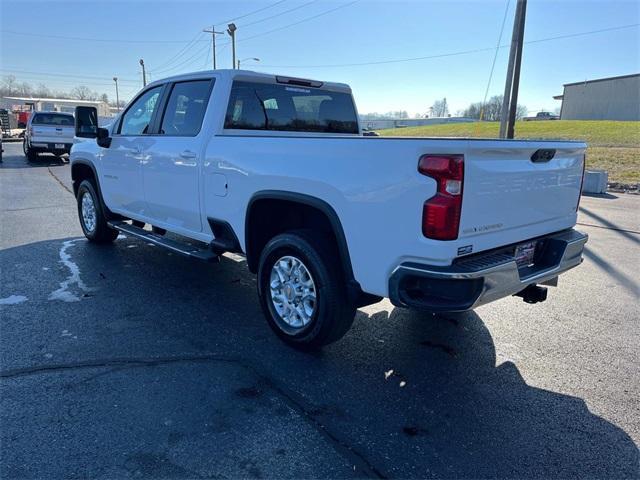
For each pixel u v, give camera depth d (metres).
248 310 4.45
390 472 2.41
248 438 2.62
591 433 2.76
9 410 2.82
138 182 5.25
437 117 89.69
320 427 2.75
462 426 2.80
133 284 5.07
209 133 4.27
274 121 4.74
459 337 4.00
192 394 3.03
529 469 2.45
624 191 13.73
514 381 3.31
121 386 3.10
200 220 4.45
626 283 5.45
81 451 2.48
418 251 2.75
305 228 3.73
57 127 18.47
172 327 4.04
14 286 4.92
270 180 3.58
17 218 8.35
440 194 2.66
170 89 4.90
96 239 6.55
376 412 2.91
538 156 3.21
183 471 2.36
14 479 2.28
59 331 3.89
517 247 3.26
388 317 4.40
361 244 3.04
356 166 3.00
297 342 3.62
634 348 3.83
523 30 16.41
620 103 58.16
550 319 4.40
